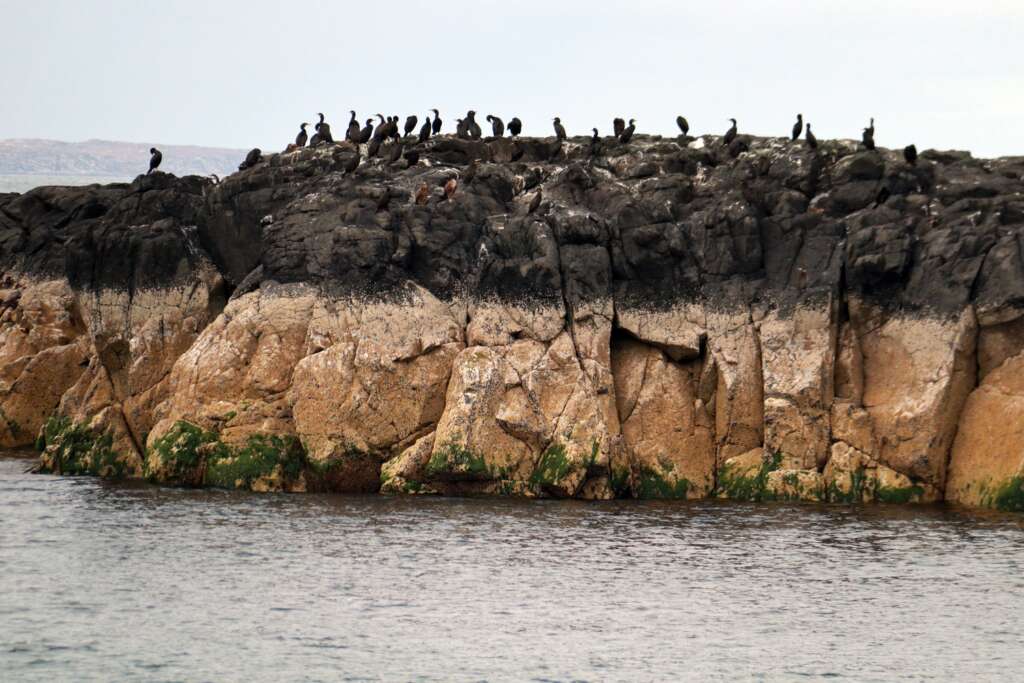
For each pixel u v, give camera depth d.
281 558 107.00
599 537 113.75
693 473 130.00
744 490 128.12
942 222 132.75
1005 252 126.81
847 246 131.62
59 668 85.56
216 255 147.62
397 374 130.62
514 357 130.50
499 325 132.50
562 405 128.88
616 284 134.75
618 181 143.38
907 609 97.19
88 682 83.56
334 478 129.50
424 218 137.62
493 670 86.31
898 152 145.12
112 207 155.00
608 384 130.50
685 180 141.62
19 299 166.25
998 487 123.44
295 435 131.62
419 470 128.00
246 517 118.88
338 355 131.12
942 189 138.38
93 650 88.50
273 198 145.88
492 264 133.88
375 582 101.75
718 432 130.75
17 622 93.12
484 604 97.44
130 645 89.38
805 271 131.88
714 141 154.12
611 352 134.88
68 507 122.38
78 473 138.50
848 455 126.69
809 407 127.94
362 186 141.88
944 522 118.62
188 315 144.38
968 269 127.69
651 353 134.00
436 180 145.25
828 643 91.25
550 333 131.12
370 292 133.50
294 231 138.12
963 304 126.94
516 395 128.75
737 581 102.81
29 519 117.94
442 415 129.75
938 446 125.81
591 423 127.56
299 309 134.88
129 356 144.38
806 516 120.88
